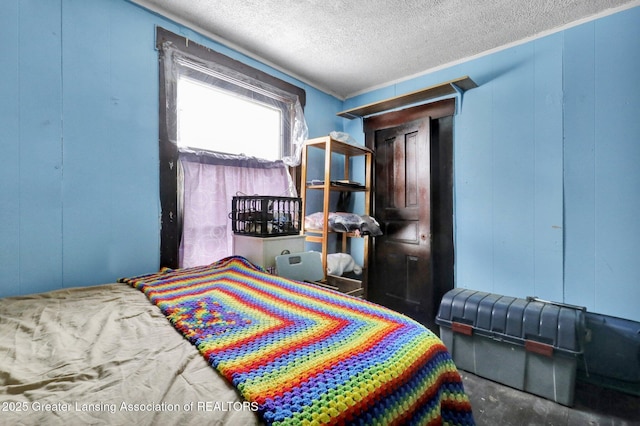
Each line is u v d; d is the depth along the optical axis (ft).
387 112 8.65
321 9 5.51
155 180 5.39
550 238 6.23
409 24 5.98
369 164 8.52
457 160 7.49
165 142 5.51
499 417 4.71
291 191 7.64
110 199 4.87
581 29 5.88
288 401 1.74
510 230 6.72
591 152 5.80
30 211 4.15
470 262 7.29
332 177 9.14
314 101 8.70
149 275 4.80
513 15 5.72
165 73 5.51
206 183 6.09
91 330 2.82
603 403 5.04
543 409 4.89
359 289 6.70
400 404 2.08
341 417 1.73
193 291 3.95
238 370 2.04
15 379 2.00
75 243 4.53
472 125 7.23
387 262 8.50
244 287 4.15
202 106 6.23
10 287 4.00
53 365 2.20
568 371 4.92
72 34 4.50
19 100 4.06
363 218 7.48
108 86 4.85
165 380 1.98
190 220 5.85
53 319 3.10
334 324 2.89
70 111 4.48
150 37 5.35
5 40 3.96
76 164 4.54
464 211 7.39
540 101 6.34
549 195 6.24
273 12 5.60
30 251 4.15
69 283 4.48
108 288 4.25
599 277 5.73
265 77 7.24
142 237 5.22
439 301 7.77
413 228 7.91
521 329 5.37
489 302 5.92
